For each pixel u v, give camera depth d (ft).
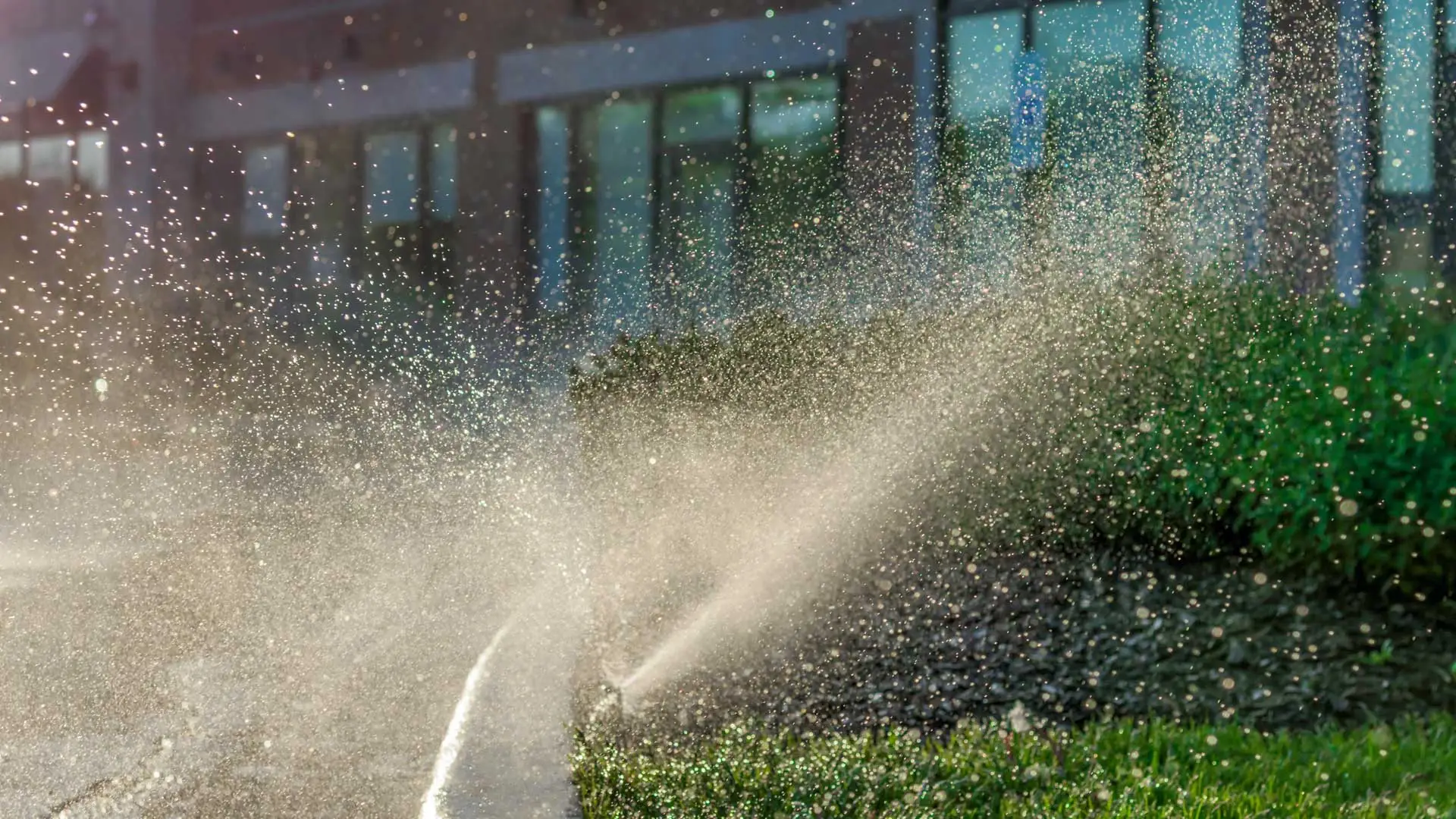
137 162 147.43
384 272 133.59
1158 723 31.30
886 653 38.83
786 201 107.45
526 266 125.39
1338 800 26.37
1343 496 39.65
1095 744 29.55
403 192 133.80
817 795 25.26
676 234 115.55
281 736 29.48
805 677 36.47
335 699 32.42
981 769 26.94
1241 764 28.68
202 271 140.05
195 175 146.20
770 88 109.40
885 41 99.25
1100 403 52.24
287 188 141.18
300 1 140.77
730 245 111.86
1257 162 75.46
